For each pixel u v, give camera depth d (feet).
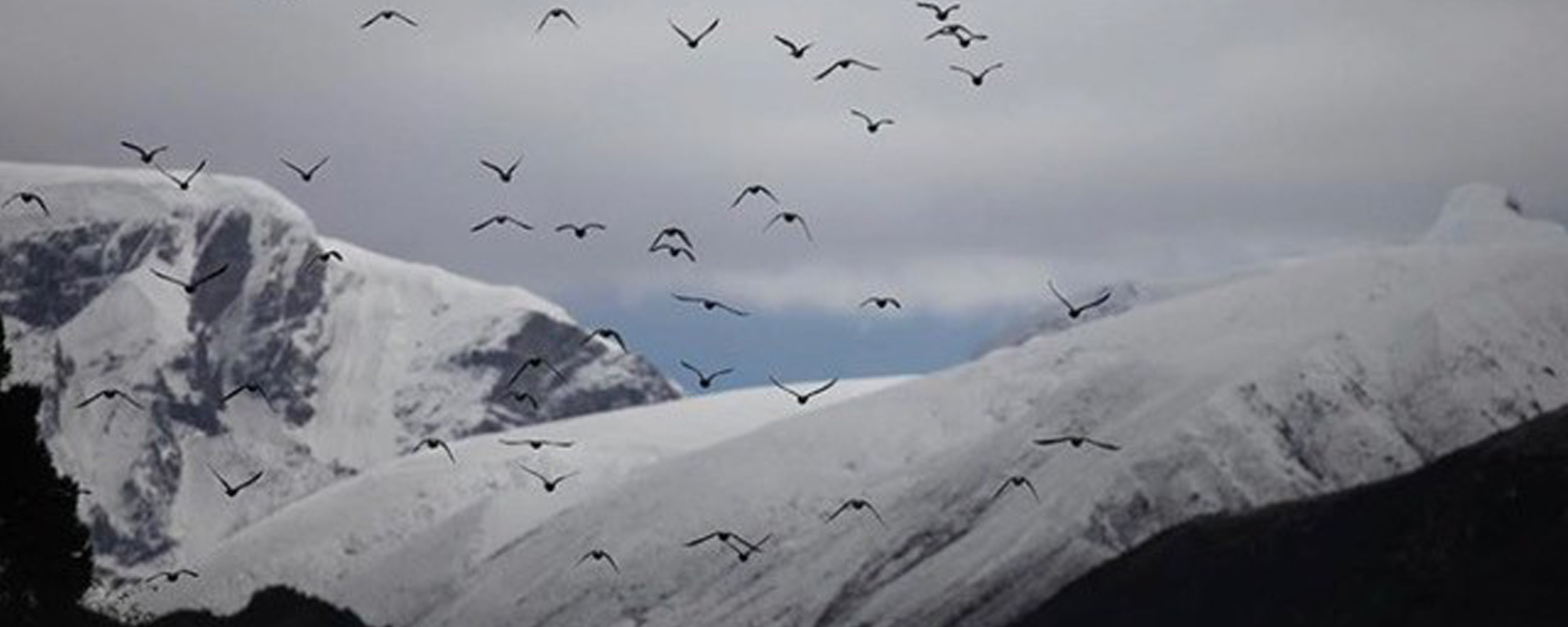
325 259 361.30
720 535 420.77
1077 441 425.28
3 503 654.53
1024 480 417.08
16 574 653.30
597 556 372.99
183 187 388.78
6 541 653.30
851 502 386.11
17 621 641.81
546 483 301.02
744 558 424.05
